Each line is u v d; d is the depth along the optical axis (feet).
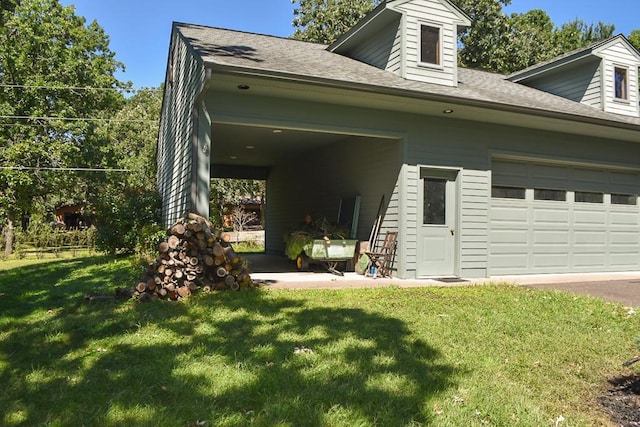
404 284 23.79
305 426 8.20
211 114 22.58
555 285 25.12
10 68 51.67
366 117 25.59
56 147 51.19
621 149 34.06
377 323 14.88
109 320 14.83
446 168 27.48
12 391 9.61
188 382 10.01
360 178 31.27
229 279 19.66
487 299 19.31
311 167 40.63
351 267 29.81
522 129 30.01
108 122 65.31
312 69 23.17
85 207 77.87
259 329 14.01
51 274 30.40
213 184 77.77
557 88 39.75
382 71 29.22
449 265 27.63
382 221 28.32
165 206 43.60
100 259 40.68
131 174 67.51
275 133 31.19
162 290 18.07
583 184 33.09
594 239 33.27
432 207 27.40
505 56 77.41
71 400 9.15
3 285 25.26
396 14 28.25
